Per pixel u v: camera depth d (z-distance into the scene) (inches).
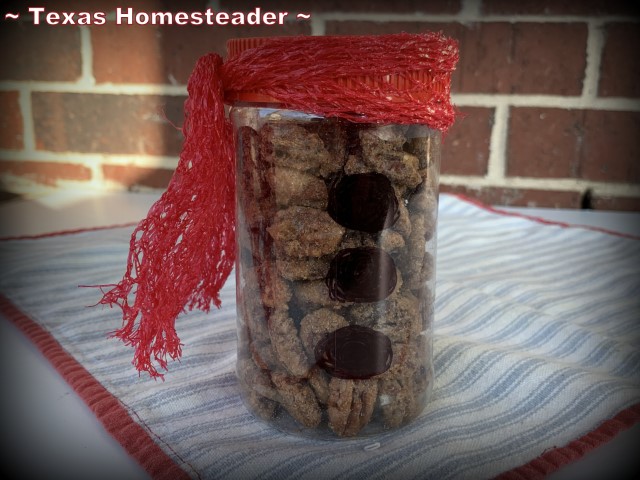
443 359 9.9
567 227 17.8
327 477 7.2
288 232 7.5
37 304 12.2
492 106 20.6
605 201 20.9
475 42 20.2
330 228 7.4
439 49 7.6
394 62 7.3
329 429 7.9
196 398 8.9
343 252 7.5
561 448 7.7
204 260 9.5
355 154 7.4
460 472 7.3
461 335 11.1
